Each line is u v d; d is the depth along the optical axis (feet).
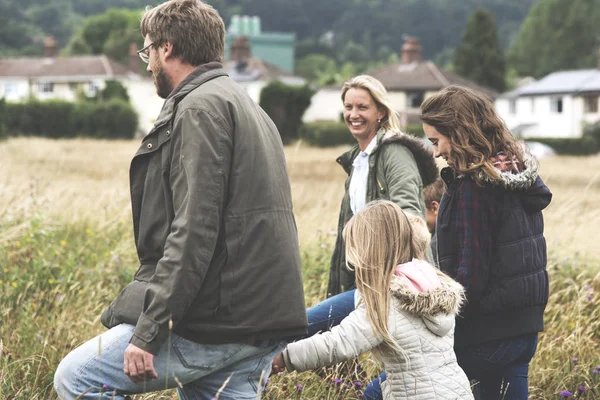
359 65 611.06
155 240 13.09
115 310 13.19
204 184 12.38
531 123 295.89
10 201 33.53
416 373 14.06
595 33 465.47
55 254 29.48
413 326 14.06
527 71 472.44
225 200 12.78
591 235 36.76
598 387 20.18
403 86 305.53
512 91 343.67
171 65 13.57
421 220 15.23
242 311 12.78
